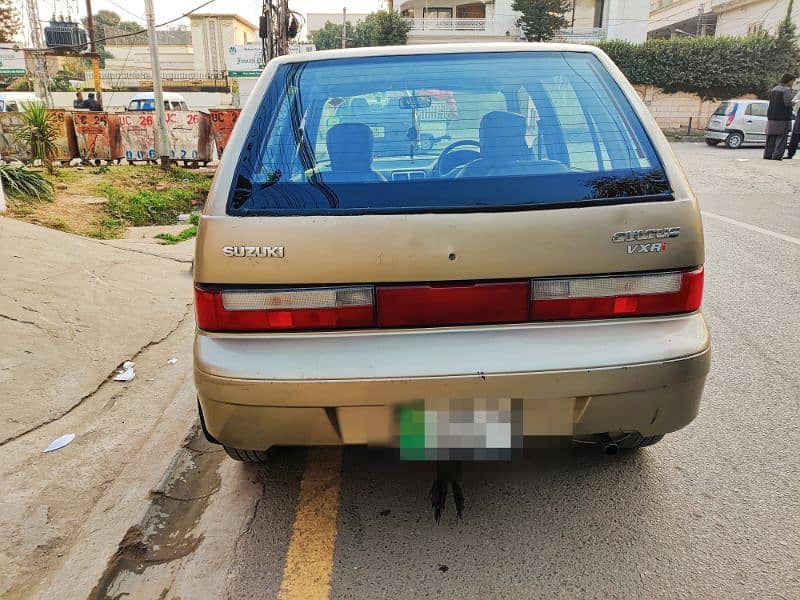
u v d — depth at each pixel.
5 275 4.80
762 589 2.20
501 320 2.16
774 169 13.27
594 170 2.28
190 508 2.74
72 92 35.81
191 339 4.50
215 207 2.20
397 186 2.21
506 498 2.72
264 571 2.35
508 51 2.70
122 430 3.29
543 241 2.13
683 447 3.08
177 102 22.33
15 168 8.77
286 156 2.32
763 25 35.56
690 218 2.21
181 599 2.23
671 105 32.88
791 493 2.72
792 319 4.72
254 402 2.14
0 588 2.24
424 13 42.31
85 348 4.10
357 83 2.57
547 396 2.15
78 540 2.47
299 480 2.91
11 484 2.81
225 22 53.22
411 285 2.13
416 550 2.43
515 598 2.19
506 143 2.38
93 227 8.19
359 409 2.15
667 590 2.20
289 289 2.13
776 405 3.47
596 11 37.47
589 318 2.20
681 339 2.21
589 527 2.53
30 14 31.28
